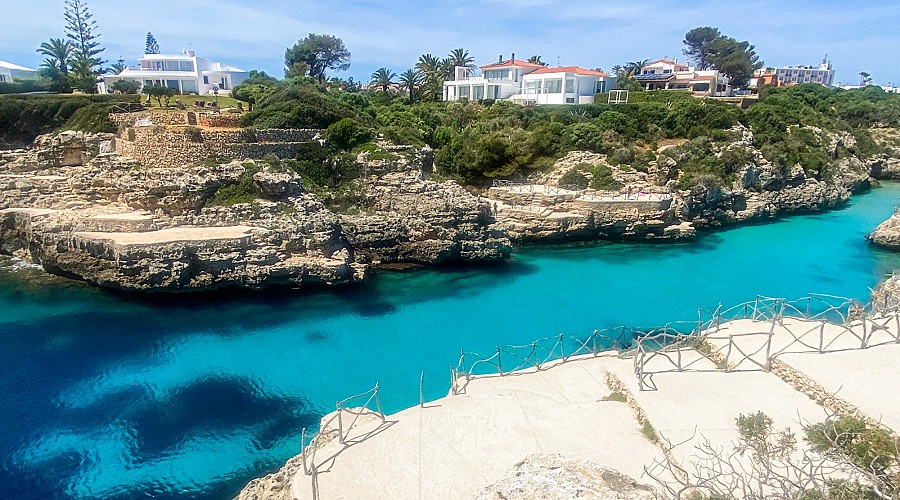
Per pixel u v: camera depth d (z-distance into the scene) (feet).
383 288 136.46
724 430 58.03
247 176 138.72
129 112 188.03
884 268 156.46
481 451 56.75
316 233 132.46
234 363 98.94
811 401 63.87
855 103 334.24
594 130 230.27
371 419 64.39
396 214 152.05
